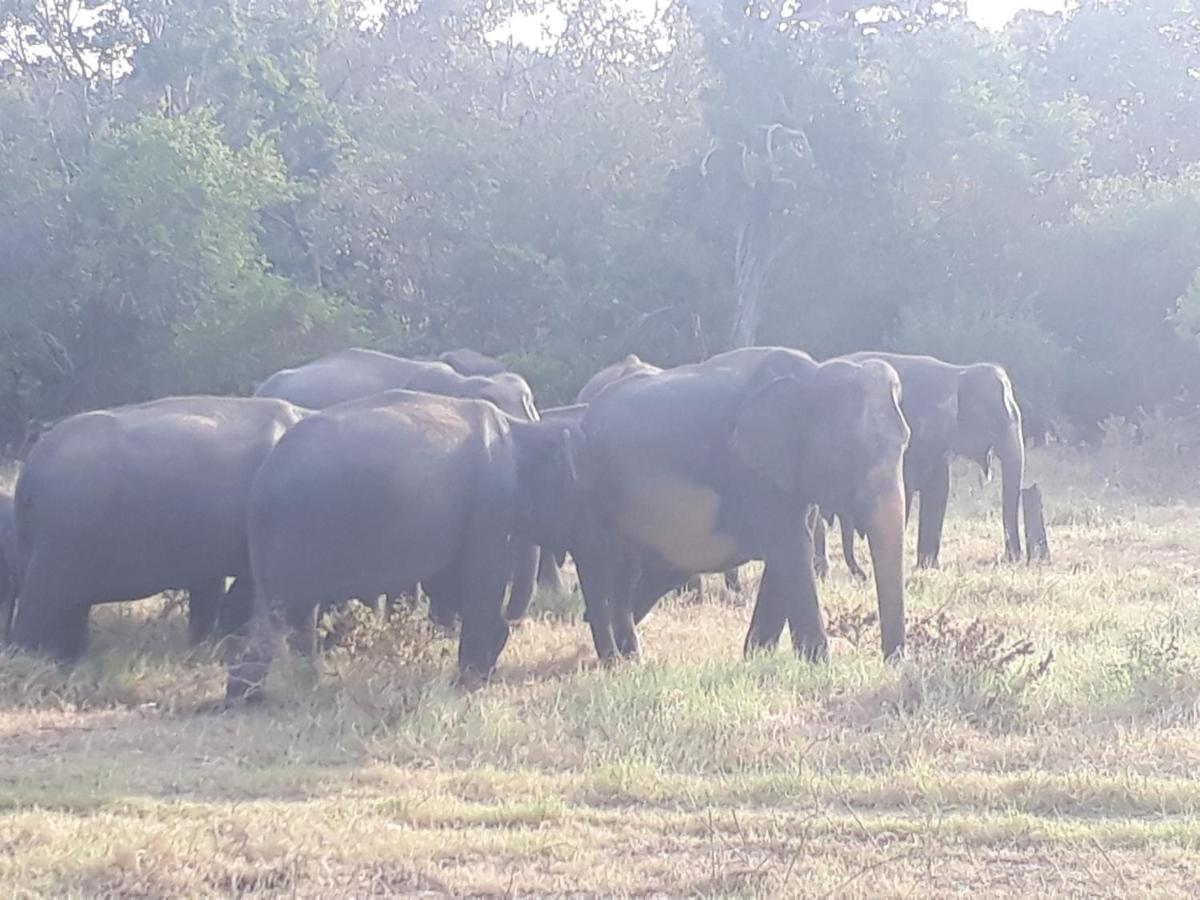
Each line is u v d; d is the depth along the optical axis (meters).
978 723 8.75
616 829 6.86
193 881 6.13
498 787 7.52
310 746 8.34
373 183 34.66
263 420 10.88
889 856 6.47
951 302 31.66
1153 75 44.09
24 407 29.62
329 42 40.19
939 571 15.47
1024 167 31.48
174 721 8.98
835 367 10.62
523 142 35.03
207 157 29.08
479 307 34.34
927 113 31.67
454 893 6.10
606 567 11.34
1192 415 29.31
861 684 9.45
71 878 6.14
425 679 9.75
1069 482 24.45
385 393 10.34
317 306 29.31
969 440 17.16
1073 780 7.40
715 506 11.02
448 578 11.59
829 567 15.81
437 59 41.91
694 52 35.53
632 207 34.62
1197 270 28.83
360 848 6.46
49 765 7.87
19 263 29.48
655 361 32.53
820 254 32.03
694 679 9.60
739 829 6.82
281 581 9.49
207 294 28.89
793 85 30.73
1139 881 6.21
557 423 11.59
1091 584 14.31
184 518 10.43
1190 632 11.46
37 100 35.56
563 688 9.53
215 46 34.59
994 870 6.34
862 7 32.69
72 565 10.32
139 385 29.86
